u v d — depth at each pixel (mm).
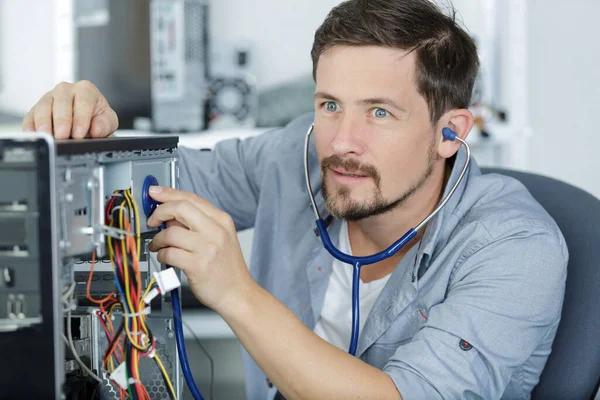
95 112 939
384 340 1091
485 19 2539
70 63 2451
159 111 2430
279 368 853
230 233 835
